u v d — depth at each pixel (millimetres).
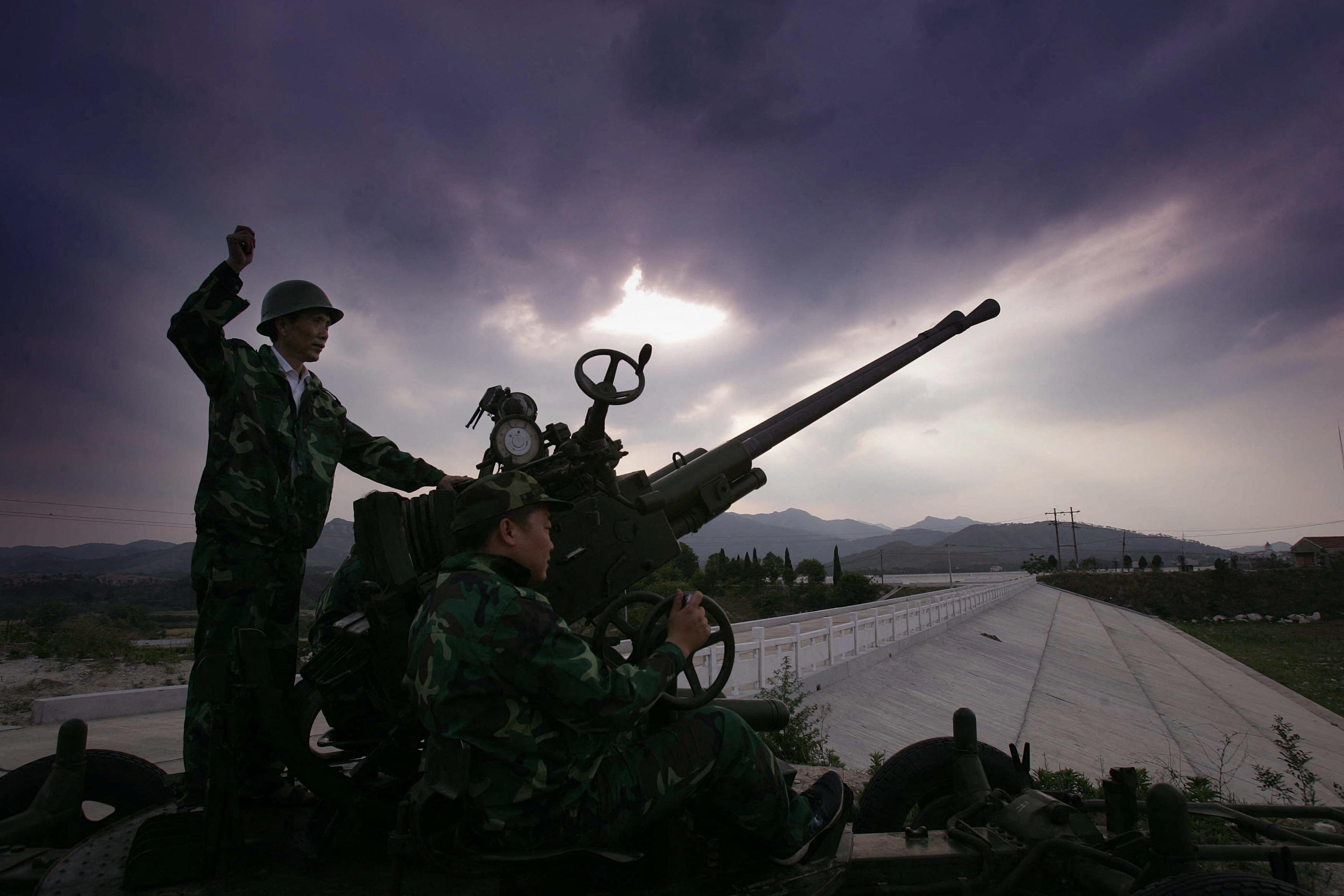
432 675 2031
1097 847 2828
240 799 2914
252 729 2807
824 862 2566
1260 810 3611
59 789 3039
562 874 2332
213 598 2902
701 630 2451
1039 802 2982
